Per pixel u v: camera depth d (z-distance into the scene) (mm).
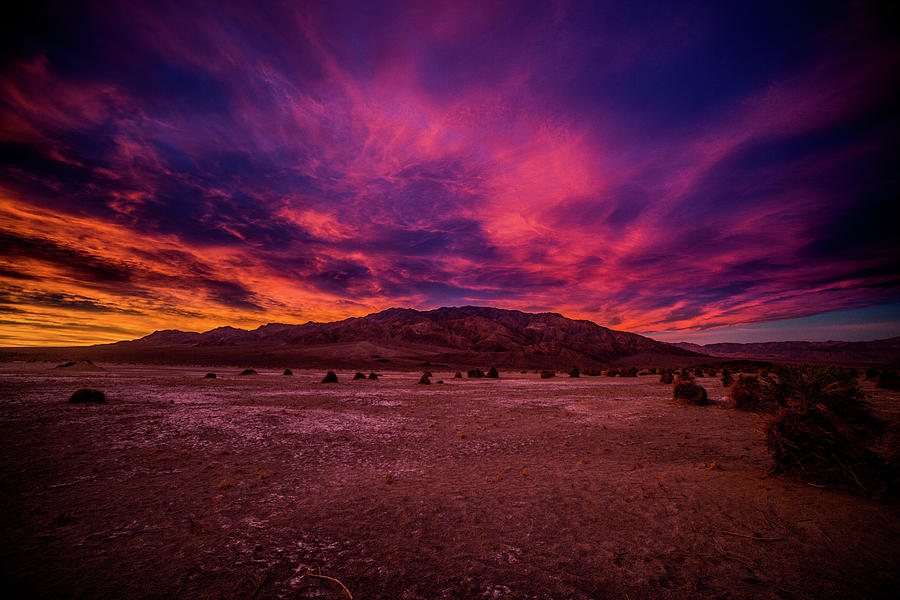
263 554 4605
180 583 3922
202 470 8609
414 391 30906
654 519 5449
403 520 5734
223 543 4914
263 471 8648
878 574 3691
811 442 6562
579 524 5453
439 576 4102
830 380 6801
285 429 13609
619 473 8273
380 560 4469
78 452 9500
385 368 106500
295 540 5027
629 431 14000
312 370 75938
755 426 14125
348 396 25531
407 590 3822
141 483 7570
